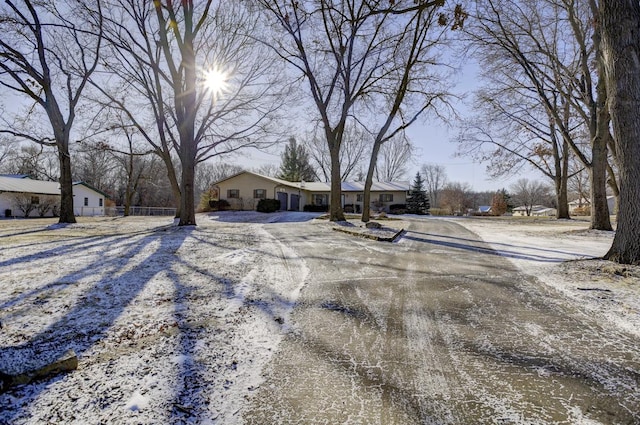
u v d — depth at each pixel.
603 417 1.72
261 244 7.54
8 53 11.28
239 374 2.16
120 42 12.91
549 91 14.16
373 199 32.84
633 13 5.14
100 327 2.79
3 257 5.42
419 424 1.68
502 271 5.05
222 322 3.01
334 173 14.35
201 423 1.68
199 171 53.62
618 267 4.94
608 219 11.21
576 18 11.97
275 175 45.91
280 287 4.20
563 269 5.11
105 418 1.69
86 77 13.29
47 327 2.76
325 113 14.07
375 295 3.87
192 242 7.45
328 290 4.07
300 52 13.74
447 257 6.20
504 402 1.86
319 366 2.27
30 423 1.63
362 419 1.72
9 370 1.93
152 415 1.73
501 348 2.54
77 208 30.14
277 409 1.80
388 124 13.34
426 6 5.94
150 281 4.21
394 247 7.37
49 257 5.50
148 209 34.41
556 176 20.42
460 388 2.01
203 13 11.12
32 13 11.68
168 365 2.23
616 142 5.36
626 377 2.12
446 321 3.09
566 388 2.00
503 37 12.03
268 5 12.79
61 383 1.98
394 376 2.15
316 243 7.83
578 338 2.71
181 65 11.69
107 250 6.25
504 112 17.06
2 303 3.29
